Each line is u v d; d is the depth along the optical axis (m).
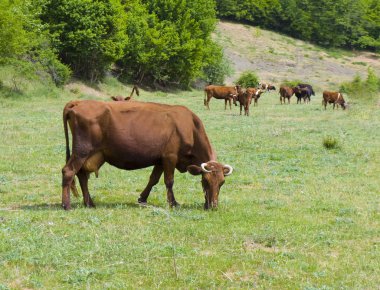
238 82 79.19
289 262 8.70
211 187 11.87
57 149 20.16
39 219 10.77
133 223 10.66
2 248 8.88
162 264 8.45
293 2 127.94
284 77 97.25
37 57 49.31
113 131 11.73
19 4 45.94
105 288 7.52
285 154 20.62
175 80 73.00
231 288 7.64
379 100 53.72
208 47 76.88
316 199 13.53
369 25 137.38
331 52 126.19
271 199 13.34
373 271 8.48
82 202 12.57
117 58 57.62
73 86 53.88
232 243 9.61
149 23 66.44
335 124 31.75
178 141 12.22
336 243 9.81
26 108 37.41
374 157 20.17
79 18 52.88
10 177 15.43
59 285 7.62
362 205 13.03
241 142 23.19
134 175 16.38
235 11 124.12
